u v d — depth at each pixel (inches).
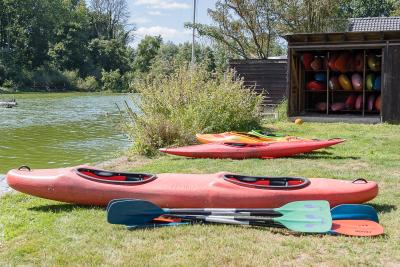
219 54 1355.8
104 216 232.1
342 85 753.0
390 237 201.0
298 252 185.2
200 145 423.5
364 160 386.3
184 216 219.8
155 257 180.5
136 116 469.4
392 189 284.0
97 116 1019.9
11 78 2596.0
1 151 520.1
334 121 703.7
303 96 794.2
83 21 3398.1
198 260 176.7
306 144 408.5
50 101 1718.8
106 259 179.8
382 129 609.6
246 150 404.2
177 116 491.5
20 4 2940.5
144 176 255.3
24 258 183.3
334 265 173.5
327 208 213.6
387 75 670.5
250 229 212.1
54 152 514.3
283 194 232.2
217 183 238.5
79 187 243.1
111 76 2984.7
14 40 2947.8
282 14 1246.3
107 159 464.4
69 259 180.1
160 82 536.7
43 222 225.0
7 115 1041.5
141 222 215.8
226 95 566.9
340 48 692.1
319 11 1205.1
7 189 309.9
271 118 747.4
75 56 3142.2
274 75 880.3
